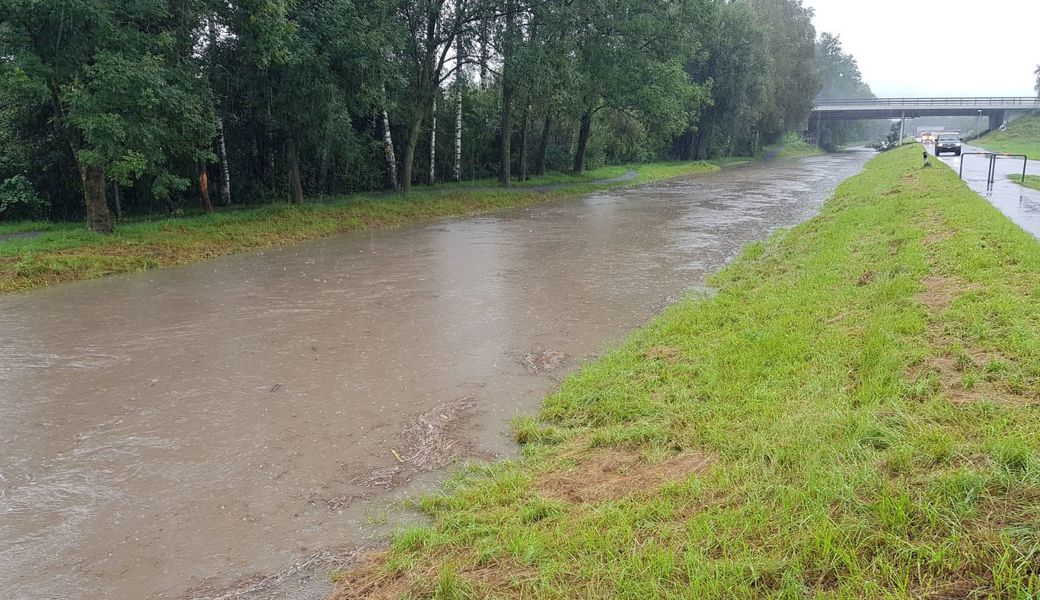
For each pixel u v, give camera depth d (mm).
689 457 4953
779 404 5512
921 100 79188
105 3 13414
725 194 30922
